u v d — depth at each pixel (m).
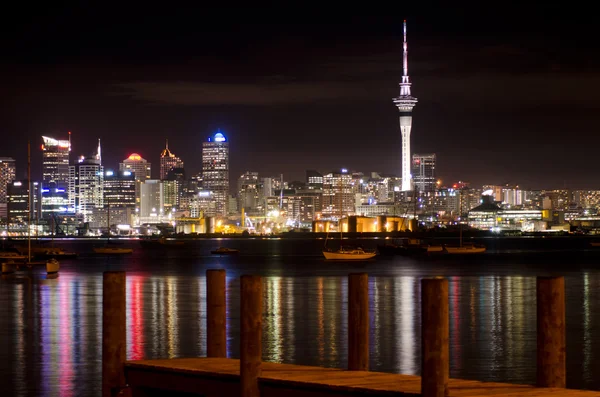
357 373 24.36
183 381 24.27
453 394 22.06
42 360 51.59
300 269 168.88
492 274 146.88
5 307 84.12
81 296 97.81
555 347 22.34
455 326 67.69
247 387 22.64
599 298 93.56
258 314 22.52
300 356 53.06
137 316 74.88
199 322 70.06
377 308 82.69
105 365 24.05
